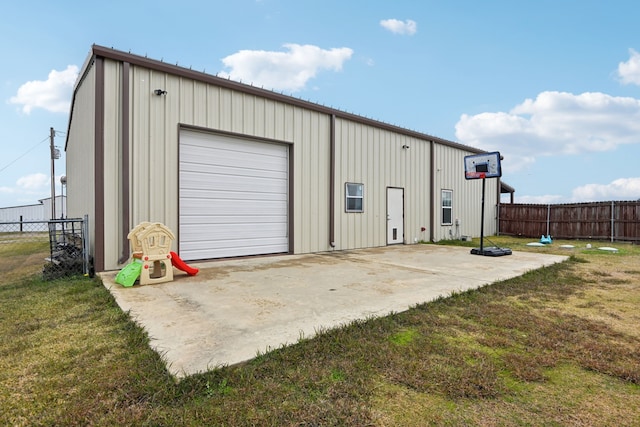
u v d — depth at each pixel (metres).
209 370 2.20
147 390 2.01
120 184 5.91
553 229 14.31
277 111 8.07
